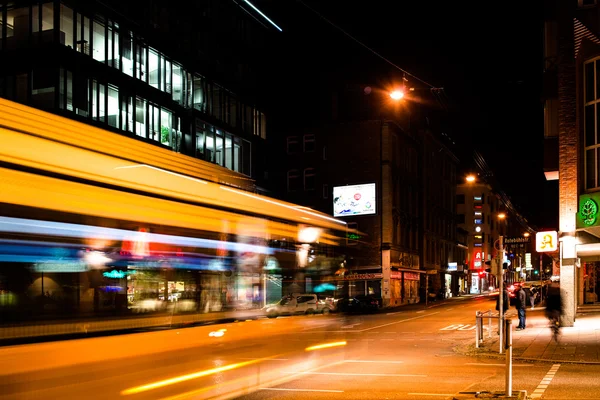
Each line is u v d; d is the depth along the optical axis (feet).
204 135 142.31
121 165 25.12
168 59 132.57
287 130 209.87
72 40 107.86
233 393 31.40
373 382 43.62
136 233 24.89
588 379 44.50
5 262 19.31
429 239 244.22
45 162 21.56
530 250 389.39
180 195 28.40
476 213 336.49
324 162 204.54
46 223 20.86
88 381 21.74
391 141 203.72
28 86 104.12
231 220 32.19
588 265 120.47
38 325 20.07
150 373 24.95
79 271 21.88
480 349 63.87
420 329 94.84
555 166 93.81
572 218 87.35
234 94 157.28
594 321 90.58
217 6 153.58
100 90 111.75
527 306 157.07
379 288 193.16
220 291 30.68
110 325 22.97
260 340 34.42
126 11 120.16
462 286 307.99
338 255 47.85
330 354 45.65
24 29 106.01
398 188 208.13
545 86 95.25
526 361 56.03
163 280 26.27
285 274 38.14
